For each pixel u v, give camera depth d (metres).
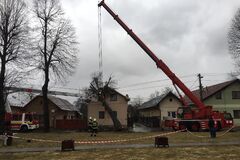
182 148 21.56
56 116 63.72
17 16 45.16
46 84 47.78
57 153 20.41
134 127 62.12
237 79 55.91
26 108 64.06
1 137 31.30
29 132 46.53
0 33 41.12
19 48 42.44
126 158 17.62
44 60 47.53
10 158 18.80
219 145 23.25
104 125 57.28
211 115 40.09
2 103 41.09
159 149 21.19
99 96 54.91
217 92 56.06
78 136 35.72
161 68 38.84
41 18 47.72
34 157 18.89
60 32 48.25
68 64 48.56
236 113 55.97
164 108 59.91
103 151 20.83
